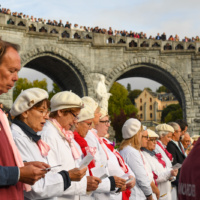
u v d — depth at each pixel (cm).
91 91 4116
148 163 875
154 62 4334
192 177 321
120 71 4256
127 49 4275
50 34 3897
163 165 941
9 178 351
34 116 477
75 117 564
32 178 371
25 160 446
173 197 1018
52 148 517
